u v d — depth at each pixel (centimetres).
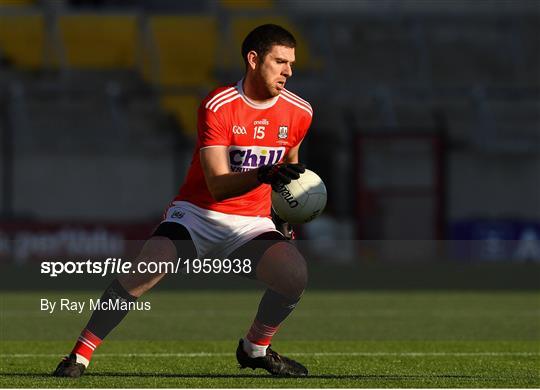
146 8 12075
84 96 10069
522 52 11406
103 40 11000
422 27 11494
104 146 9400
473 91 9750
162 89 10169
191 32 11119
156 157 9356
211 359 2828
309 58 11012
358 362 2753
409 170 8938
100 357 2884
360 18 11425
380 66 11088
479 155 9556
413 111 9944
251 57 2216
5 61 10625
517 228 8412
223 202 2283
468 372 2491
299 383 2195
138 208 9319
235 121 2233
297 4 11631
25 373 2441
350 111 9400
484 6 11506
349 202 9069
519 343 3391
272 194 2286
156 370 2519
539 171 9575
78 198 9294
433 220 8600
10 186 8731
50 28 10925
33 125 9612
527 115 10038
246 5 11838
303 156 9319
